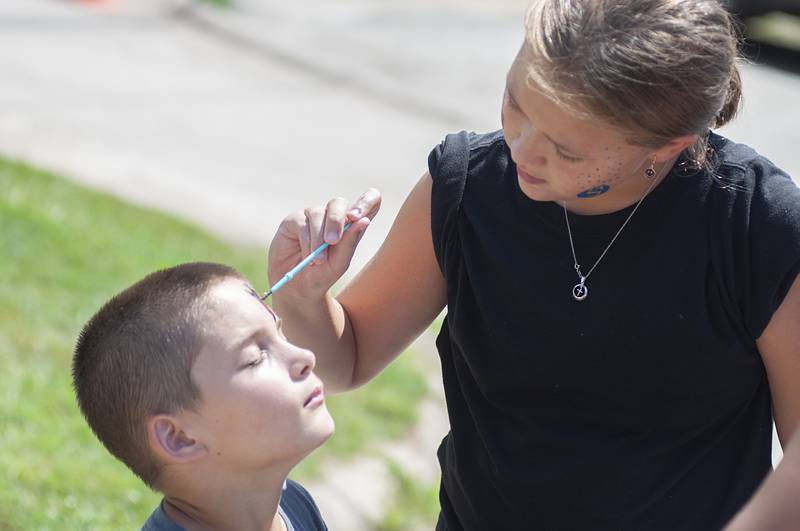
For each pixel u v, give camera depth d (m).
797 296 2.38
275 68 13.95
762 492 2.12
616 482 2.59
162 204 8.91
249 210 9.30
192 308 2.46
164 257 7.51
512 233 2.60
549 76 2.22
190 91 12.40
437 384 6.90
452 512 2.97
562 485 2.62
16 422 4.97
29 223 7.25
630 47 2.16
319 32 15.84
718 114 2.40
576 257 2.54
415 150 11.76
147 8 15.48
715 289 2.45
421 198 2.80
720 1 2.37
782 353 2.44
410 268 2.89
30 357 5.68
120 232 7.76
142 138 10.57
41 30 13.55
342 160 11.11
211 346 2.43
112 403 2.48
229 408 2.43
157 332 2.44
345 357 2.98
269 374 2.47
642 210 2.48
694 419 2.57
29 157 9.25
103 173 9.38
